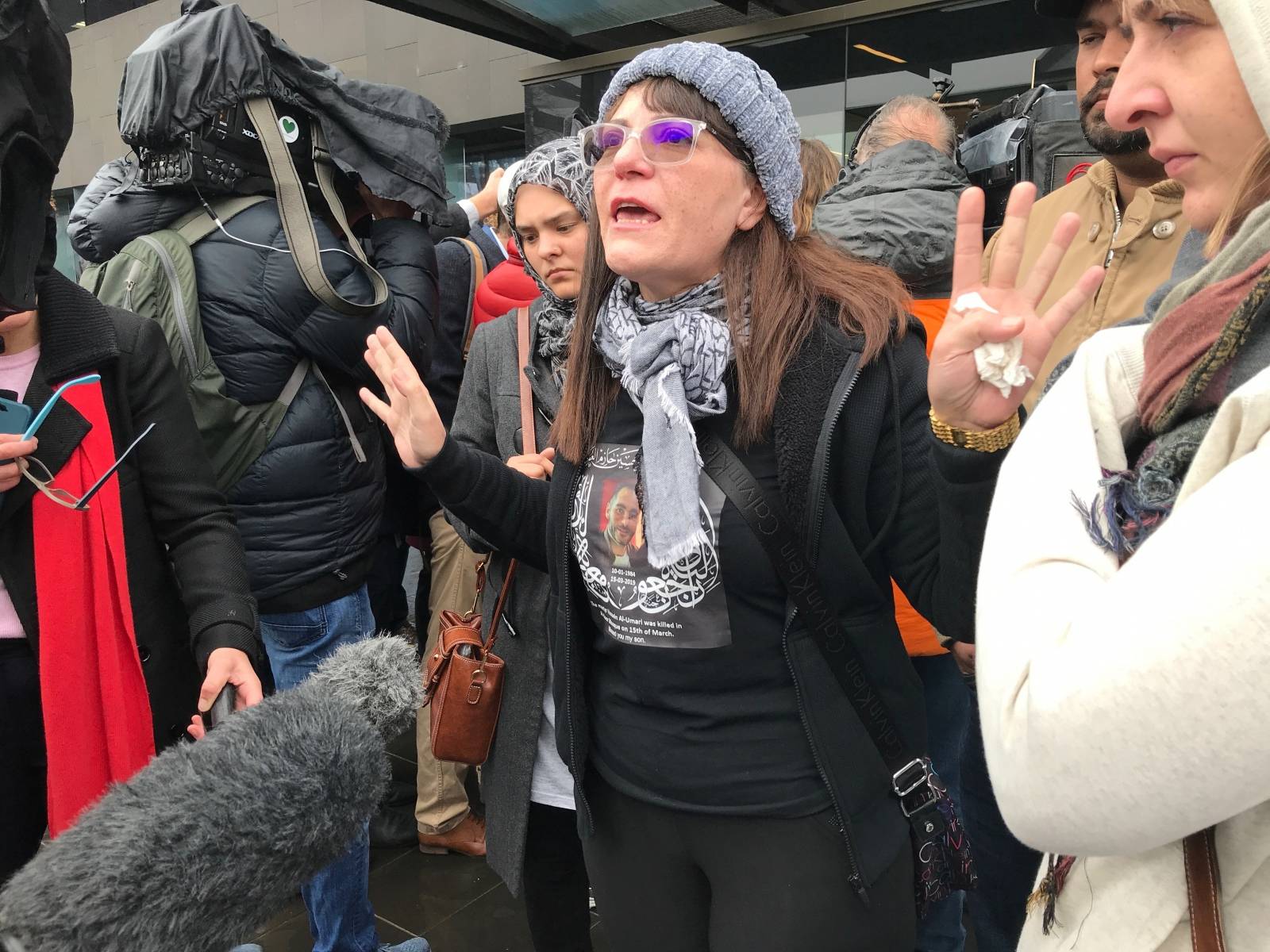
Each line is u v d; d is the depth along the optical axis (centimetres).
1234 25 58
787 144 118
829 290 117
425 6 419
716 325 115
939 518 108
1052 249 84
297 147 216
